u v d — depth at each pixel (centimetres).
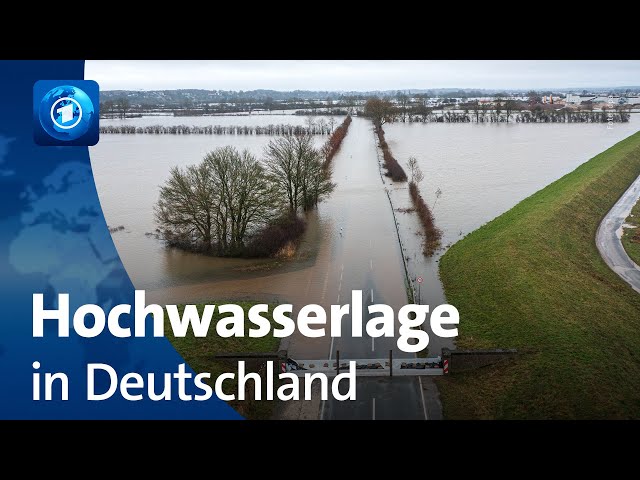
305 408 3766
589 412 3575
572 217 8444
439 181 11869
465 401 3800
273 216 7825
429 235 7894
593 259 6938
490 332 4750
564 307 5047
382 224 8594
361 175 12644
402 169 12506
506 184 11512
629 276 6438
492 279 5872
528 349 4303
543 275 5803
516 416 3616
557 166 13525
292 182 9312
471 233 7969
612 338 4584
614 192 10544
